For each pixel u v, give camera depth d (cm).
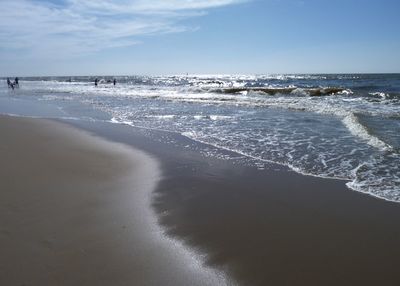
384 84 5056
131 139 1199
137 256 434
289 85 5366
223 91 3684
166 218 551
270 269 412
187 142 1144
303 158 916
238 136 1225
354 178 752
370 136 1118
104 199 620
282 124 1470
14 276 385
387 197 644
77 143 1096
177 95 3316
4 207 567
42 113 2022
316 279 392
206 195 656
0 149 954
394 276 398
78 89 4934
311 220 549
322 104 2220
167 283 381
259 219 552
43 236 477
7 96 3578
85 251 443
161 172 798
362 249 459
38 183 685
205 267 415
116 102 2702
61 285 372
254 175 782
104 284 376
